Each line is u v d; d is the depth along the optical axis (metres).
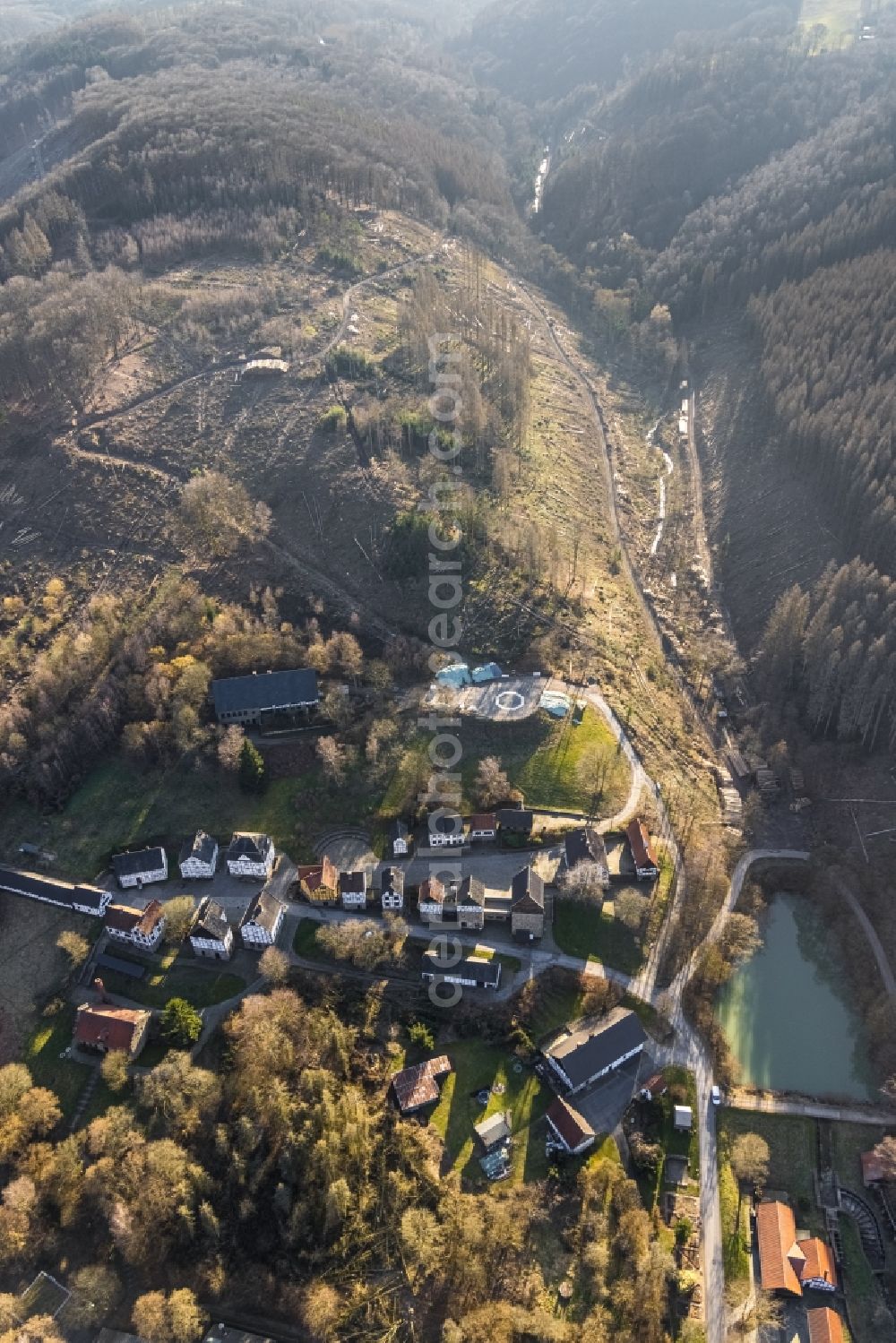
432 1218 100.19
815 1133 112.50
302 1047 114.75
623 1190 104.00
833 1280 98.44
